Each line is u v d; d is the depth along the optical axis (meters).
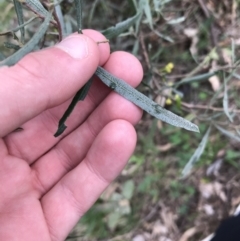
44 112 0.15
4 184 0.15
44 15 0.11
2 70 0.11
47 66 0.11
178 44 0.24
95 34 0.14
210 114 0.21
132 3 0.16
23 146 0.15
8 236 0.15
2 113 0.11
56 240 0.16
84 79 0.12
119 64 0.14
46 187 0.16
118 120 0.14
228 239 0.21
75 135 0.16
